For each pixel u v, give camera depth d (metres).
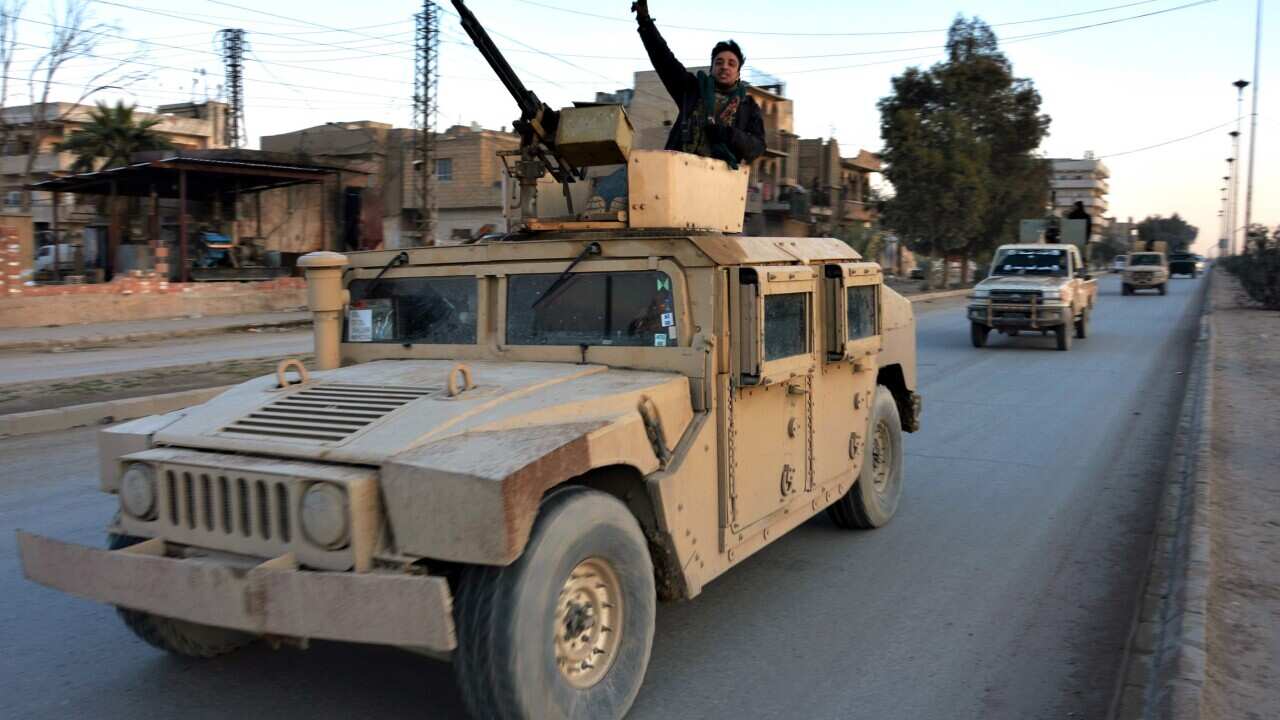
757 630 4.69
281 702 3.88
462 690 3.17
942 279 50.53
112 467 3.86
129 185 29.67
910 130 40.97
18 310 21.89
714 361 4.09
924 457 8.74
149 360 16.72
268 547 3.25
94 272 29.23
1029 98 42.84
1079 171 132.50
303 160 29.02
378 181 46.72
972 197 40.78
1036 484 7.72
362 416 3.55
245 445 3.46
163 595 3.29
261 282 27.41
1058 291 18.11
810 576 5.49
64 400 10.91
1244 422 9.51
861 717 3.80
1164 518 6.32
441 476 3.00
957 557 5.84
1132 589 5.27
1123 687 3.85
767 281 4.32
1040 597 5.15
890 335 6.51
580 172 5.19
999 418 10.84
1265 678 3.76
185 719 3.75
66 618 4.84
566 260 4.36
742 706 3.89
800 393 4.93
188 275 27.45
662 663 4.30
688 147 5.18
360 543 3.09
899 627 4.73
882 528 6.46
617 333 4.27
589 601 3.54
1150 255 42.59
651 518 3.84
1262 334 20.14
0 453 8.66
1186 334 22.03
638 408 3.76
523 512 2.99
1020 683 4.11
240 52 48.03
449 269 4.66
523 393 3.72
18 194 40.22
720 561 4.23
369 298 4.90
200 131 49.06
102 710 3.83
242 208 32.78
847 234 45.94
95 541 6.05
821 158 53.59
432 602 2.87
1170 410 11.34
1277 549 5.41
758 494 4.55
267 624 3.09
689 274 4.11
